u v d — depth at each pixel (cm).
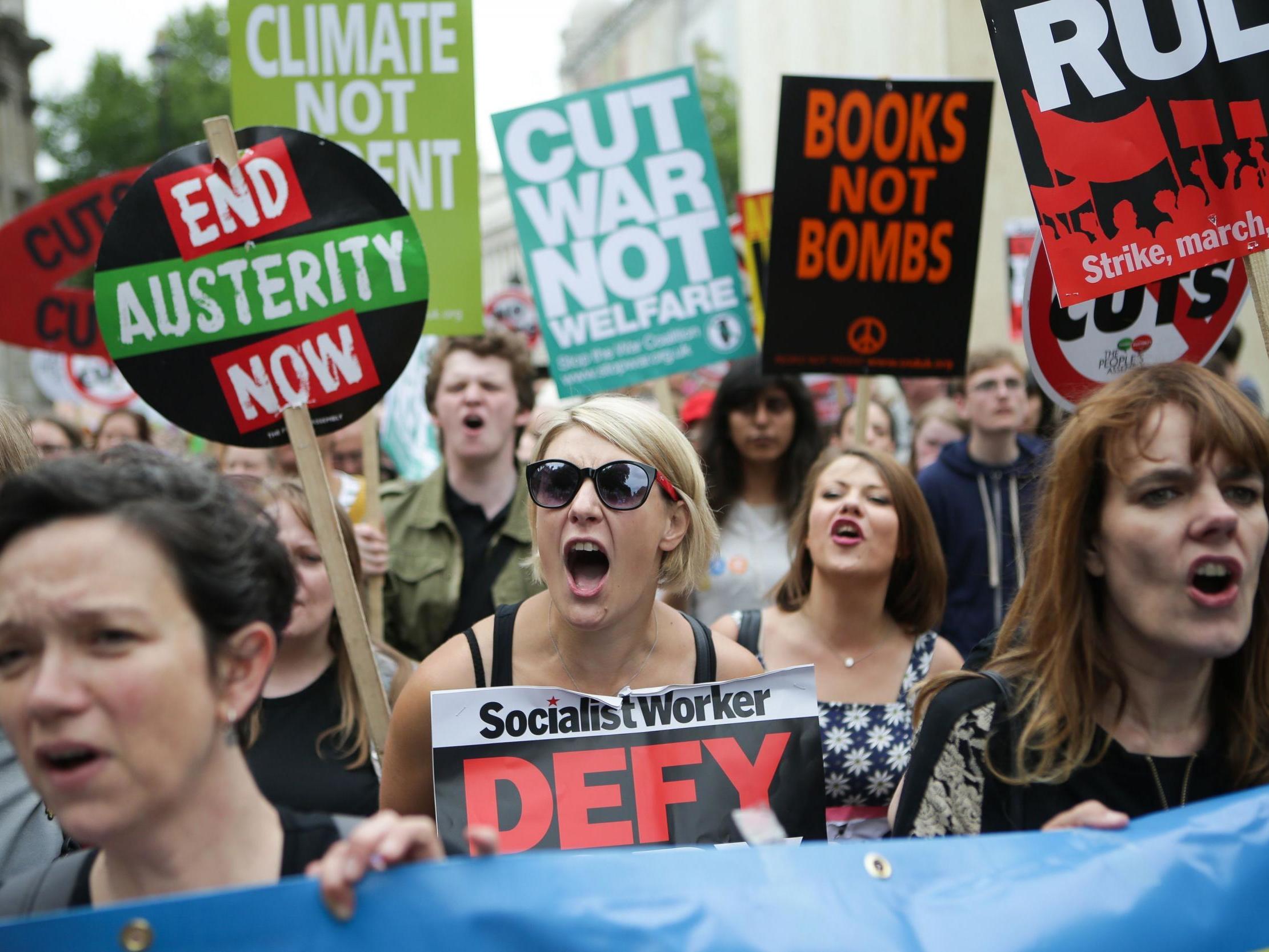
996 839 179
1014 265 773
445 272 410
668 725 231
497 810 224
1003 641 224
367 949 143
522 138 512
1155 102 278
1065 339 323
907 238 456
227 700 145
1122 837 182
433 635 457
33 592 133
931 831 205
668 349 514
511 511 466
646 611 243
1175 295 327
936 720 210
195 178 302
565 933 153
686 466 246
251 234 304
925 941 166
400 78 406
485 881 151
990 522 507
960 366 461
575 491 235
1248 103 279
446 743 226
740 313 514
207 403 303
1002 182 1284
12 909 154
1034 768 202
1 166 2959
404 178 408
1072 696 201
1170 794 201
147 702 134
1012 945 169
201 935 139
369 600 412
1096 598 205
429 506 472
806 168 452
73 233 621
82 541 134
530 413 501
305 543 301
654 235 513
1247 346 1031
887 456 366
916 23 1493
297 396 304
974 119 453
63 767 134
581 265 511
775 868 167
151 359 301
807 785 230
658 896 159
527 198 511
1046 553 208
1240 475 190
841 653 362
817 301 457
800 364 459
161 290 301
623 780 228
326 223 306
